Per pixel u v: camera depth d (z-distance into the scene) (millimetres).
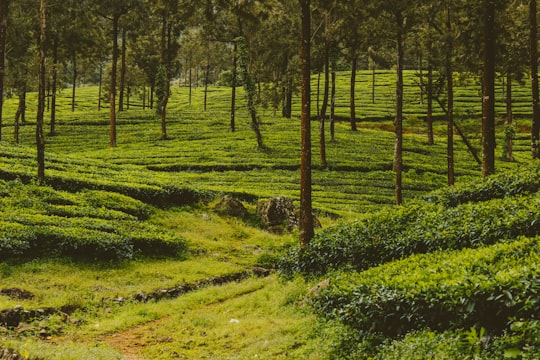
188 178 43250
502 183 18391
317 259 18469
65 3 53250
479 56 29797
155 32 70312
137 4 58250
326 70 47656
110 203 28172
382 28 35031
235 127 64188
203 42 60656
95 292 18344
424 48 35562
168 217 30031
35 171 29609
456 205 18953
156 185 33156
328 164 48031
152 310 16797
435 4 33188
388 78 115000
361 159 50156
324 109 48000
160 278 21188
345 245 17703
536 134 26672
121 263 22047
